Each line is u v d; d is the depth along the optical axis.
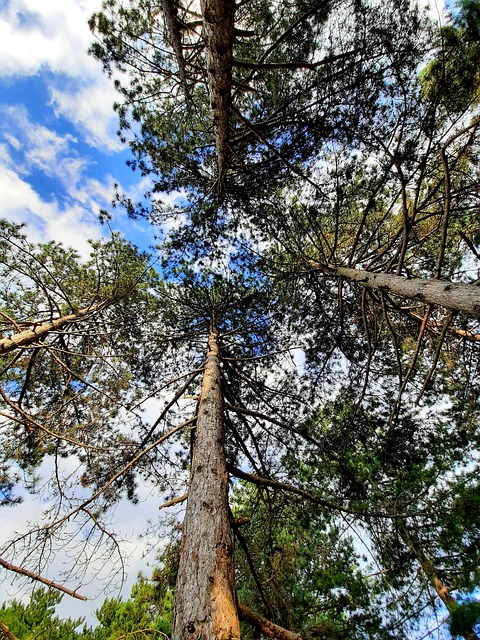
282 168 5.55
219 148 4.76
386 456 5.01
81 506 4.10
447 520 3.92
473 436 4.79
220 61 3.41
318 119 4.58
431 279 3.70
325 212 6.06
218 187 5.78
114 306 7.69
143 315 7.87
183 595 1.96
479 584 2.83
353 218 6.54
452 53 3.62
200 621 1.74
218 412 4.19
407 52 4.12
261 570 4.64
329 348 6.66
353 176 5.55
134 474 5.74
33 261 6.87
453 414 5.17
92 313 7.16
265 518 5.59
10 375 6.21
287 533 5.63
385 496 4.73
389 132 4.65
